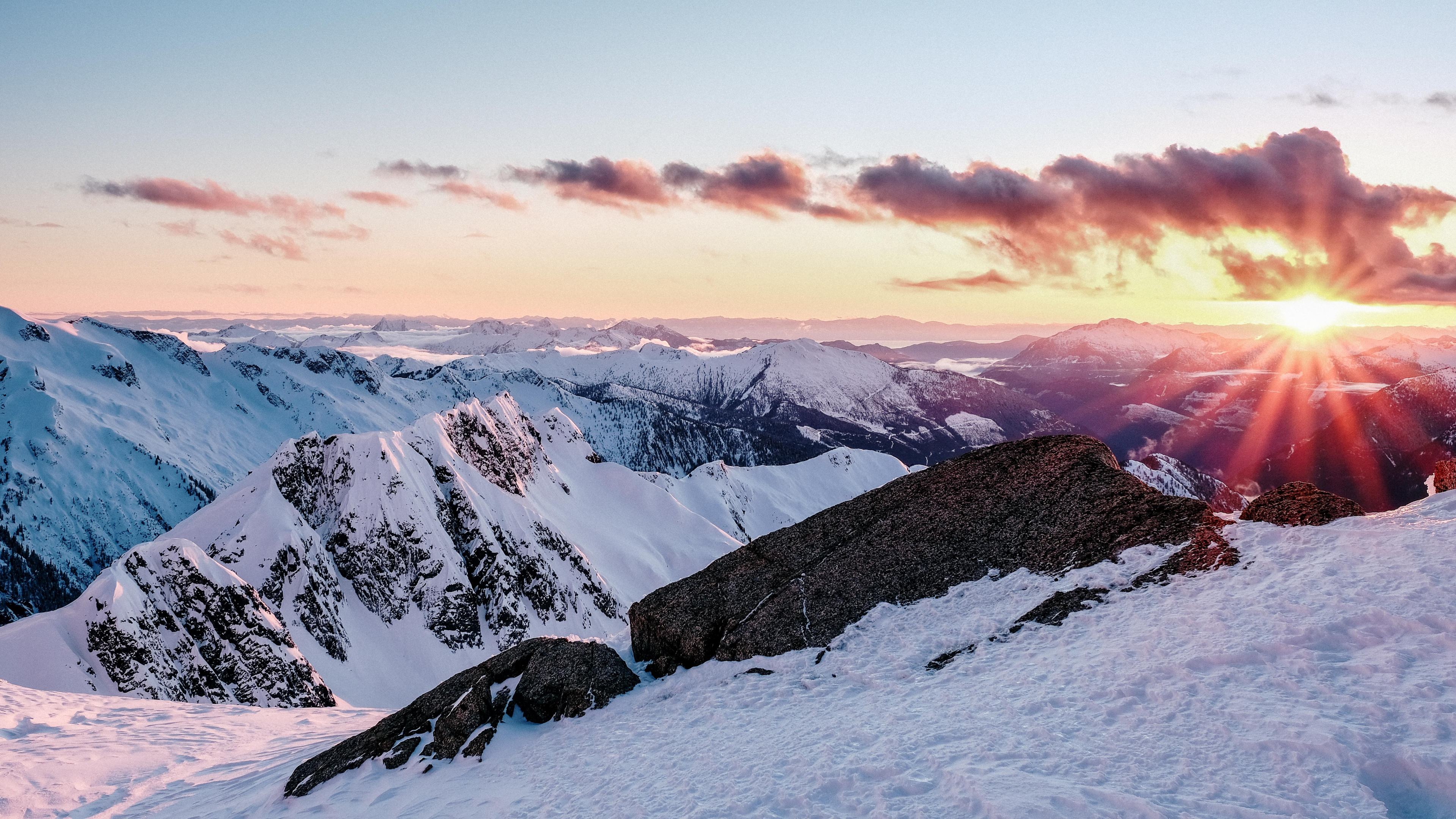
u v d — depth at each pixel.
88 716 38.81
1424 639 16.52
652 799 18.59
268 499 183.75
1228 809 13.04
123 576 118.56
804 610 28.20
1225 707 16.09
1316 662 16.83
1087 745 16.06
